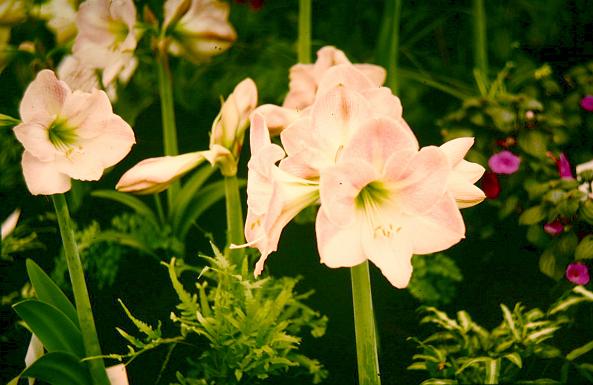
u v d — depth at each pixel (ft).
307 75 6.43
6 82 7.61
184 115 8.72
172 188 7.36
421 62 8.69
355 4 8.57
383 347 6.75
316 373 6.25
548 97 7.47
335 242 4.97
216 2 6.88
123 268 7.34
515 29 8.32
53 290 5.92
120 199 7.41
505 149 7.16
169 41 6.98
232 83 8.37
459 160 5.10
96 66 6.85
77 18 6.73
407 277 4.97
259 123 5.09
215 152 5.97
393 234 4.99
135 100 8.02
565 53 8.12
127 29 6.86
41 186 5.59
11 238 7.09
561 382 6.04
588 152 7.41
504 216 7.17
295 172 5.07
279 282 6.51
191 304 6.01
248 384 6.15
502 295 7.06
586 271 6.75
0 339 6.80
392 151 4.93
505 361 6.06
